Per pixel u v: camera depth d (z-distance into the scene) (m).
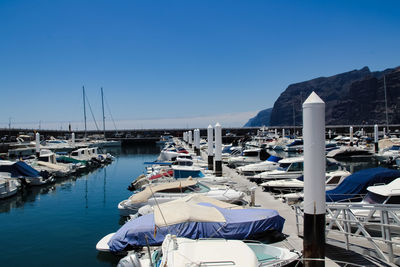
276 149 68.06
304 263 8.52
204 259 7.80
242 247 8.39
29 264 11.84
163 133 124.56
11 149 53.66
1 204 21.78
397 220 9.02
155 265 9.23
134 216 14.88
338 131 133.00
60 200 22.92
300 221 14.11
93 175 35.88
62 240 14.36
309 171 8.35
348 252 9.99
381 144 54.50
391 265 8.77
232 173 29.83
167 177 22.72
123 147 90.31
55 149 58.97
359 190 14.19
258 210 12.01
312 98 8.32
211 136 30.48
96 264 11.77
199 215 10.46
